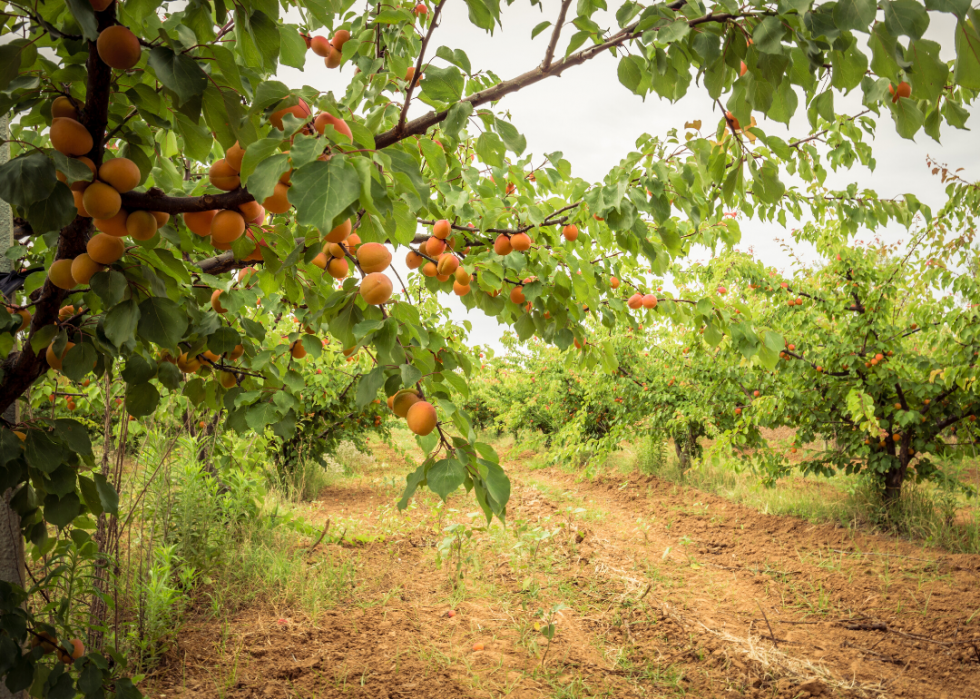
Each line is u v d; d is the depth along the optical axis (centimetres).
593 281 281
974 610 413
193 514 422
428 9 264
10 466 151
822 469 679
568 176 296
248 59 140
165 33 109
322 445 836
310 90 131
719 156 196
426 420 116
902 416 597
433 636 373
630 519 716
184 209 125
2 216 194
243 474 514
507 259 271
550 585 461
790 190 340
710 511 722
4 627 160
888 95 148
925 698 312
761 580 490
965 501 686
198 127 132
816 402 651
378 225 126
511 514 698
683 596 452
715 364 740
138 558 353
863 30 119
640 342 849
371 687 312
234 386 210
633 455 1056
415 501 742
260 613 395
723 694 315
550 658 348
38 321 151
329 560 495
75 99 121
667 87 172
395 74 231
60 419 156
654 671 336
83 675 179
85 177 109
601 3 206
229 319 216
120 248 126
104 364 170
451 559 511
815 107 163
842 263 653
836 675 334
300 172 93
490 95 177
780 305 716
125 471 416
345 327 140
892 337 625
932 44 122
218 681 311
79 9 95
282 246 175
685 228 338
